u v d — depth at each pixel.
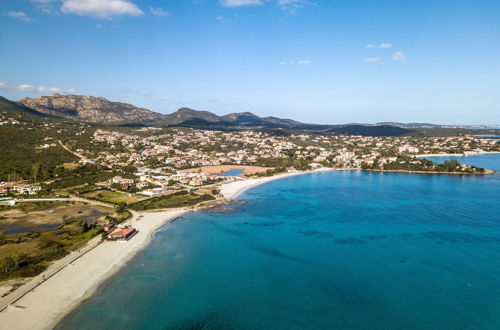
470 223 140.00
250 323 73.19
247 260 105.81
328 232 132.62
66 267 98.19
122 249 113.44
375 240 122.44
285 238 126.06
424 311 76.88
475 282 89.56
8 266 94.06
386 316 75.31
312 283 90.69
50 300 79.81
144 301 80.88
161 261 104.31
